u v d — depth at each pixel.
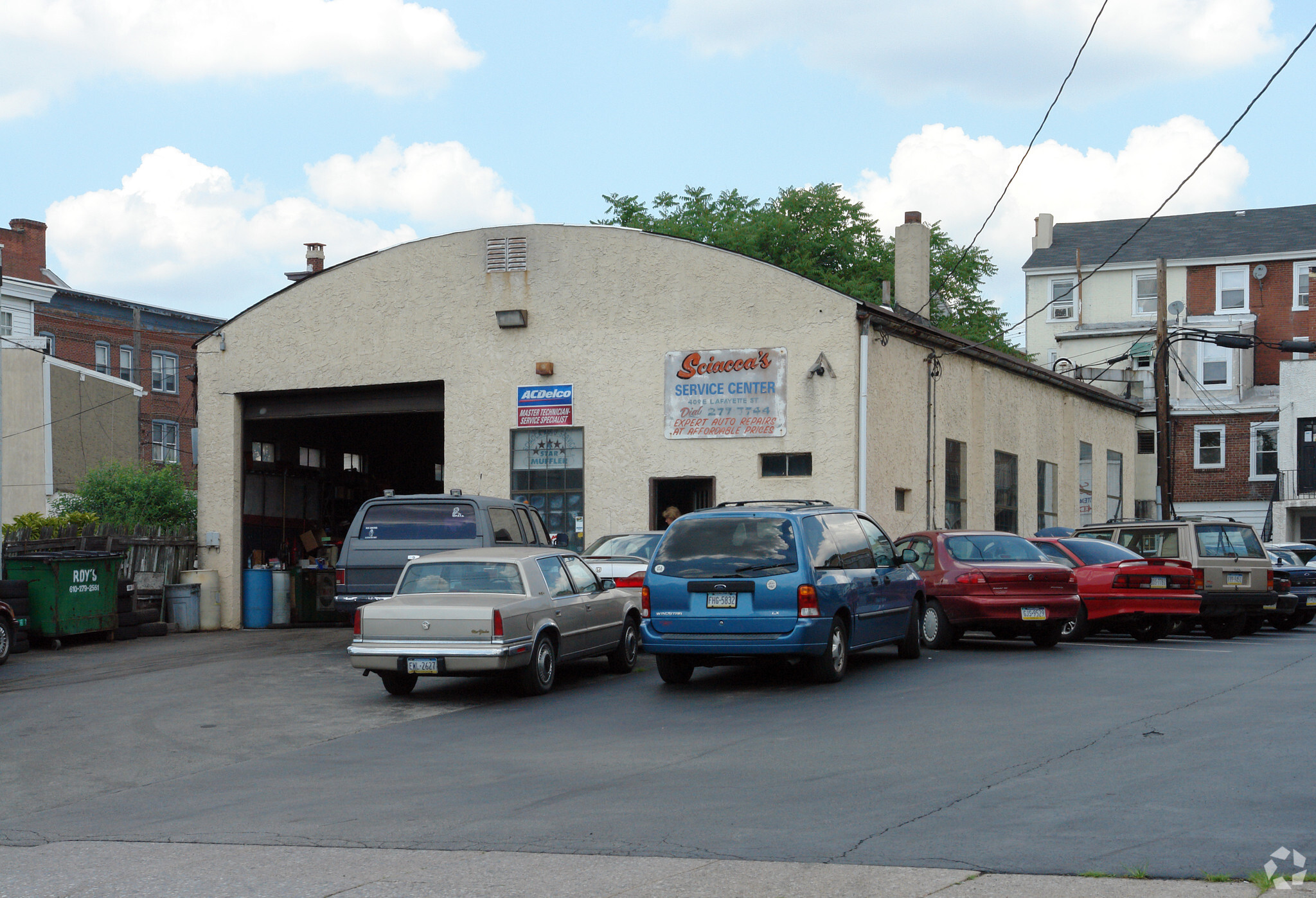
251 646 20.66
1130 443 38.22
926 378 24.33
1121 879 5.93
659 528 22.80
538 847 6.99
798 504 14.66
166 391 58.44
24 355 40.56
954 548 17.44
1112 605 18.16
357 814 8.07
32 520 24.34
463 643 13.17
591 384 23.08
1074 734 9.92
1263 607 19.88
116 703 13.88
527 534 19.20
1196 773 8.34
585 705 12.84
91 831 7.96
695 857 6.66
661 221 46.53
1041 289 57.38
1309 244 52.66
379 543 17.94
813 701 12.27
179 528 26.17
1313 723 10.27
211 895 6.30
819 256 45.62
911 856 6.50
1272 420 49.38
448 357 24.05
